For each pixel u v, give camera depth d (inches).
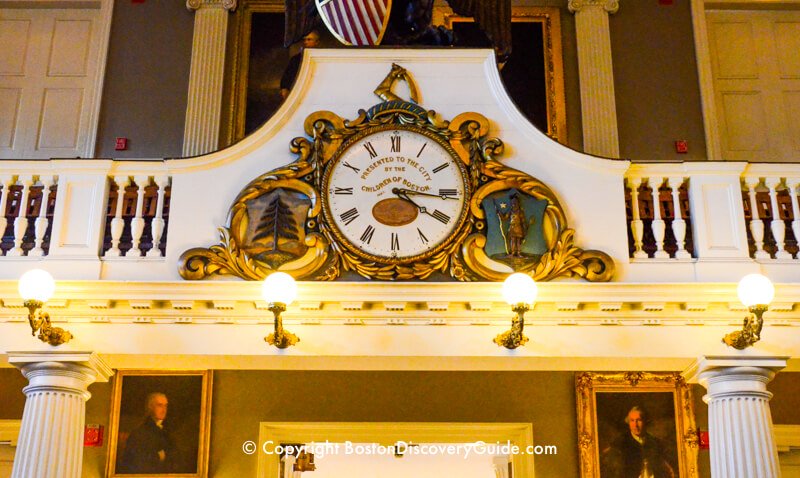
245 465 361.4
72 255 299.6
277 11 437.7
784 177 310.3
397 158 307.6
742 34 449.7
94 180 309.6
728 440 281.6
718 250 300.8
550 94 426.6
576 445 363.6
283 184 304.3
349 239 298.4
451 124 311.6
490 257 297.3
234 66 429.4
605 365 297.6
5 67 442.0
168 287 289.3
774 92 442.0
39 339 287.3
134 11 438.3
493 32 352.8
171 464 358.6
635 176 310.7
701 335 292.5
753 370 285.1
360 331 291.6
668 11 440.5
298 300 288.7
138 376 367.2
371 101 317.1
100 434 361.1
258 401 368.5
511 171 305.7
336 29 333.4
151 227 313.6
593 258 296.7
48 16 449.7
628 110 424.8
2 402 374.9
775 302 290.7
